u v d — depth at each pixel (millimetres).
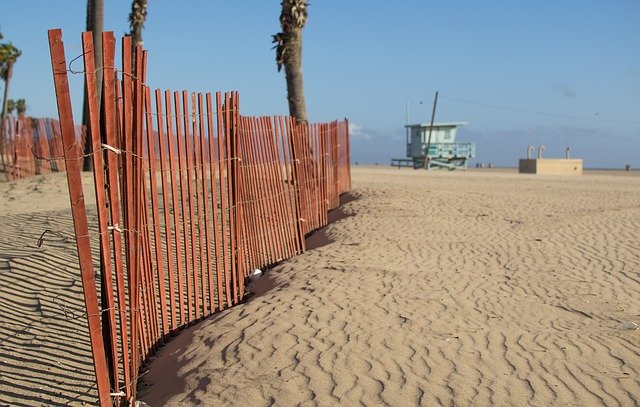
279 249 12273
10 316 8438
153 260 7816
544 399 5641
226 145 9273
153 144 7340
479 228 14836
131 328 6246
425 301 8633
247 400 5781
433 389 5844
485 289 9383
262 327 7539
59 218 14406
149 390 6598
